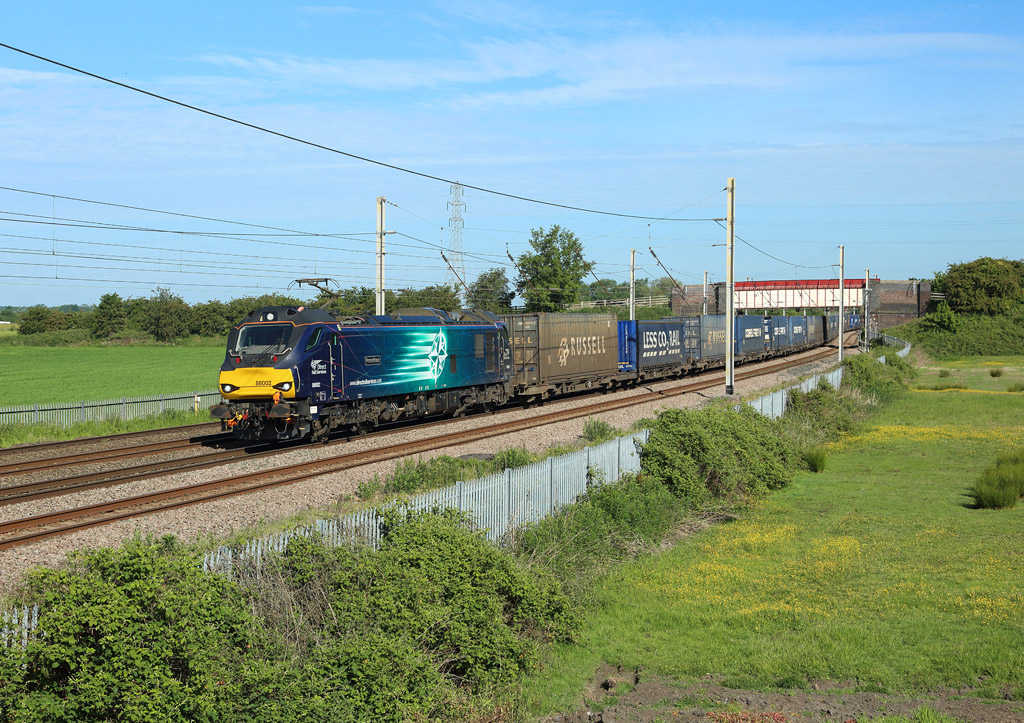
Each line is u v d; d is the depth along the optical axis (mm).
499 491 14570
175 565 8602
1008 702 8961
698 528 17703
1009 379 55188
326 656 8852
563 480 16625
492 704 9633
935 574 13547
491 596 11094
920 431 30625
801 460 24688
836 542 15773
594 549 14938
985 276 91188
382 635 9297
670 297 105312
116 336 107312
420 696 9055
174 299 111875
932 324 88750
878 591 12812
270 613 9625
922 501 19297
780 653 10602
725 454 20500
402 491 16891
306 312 23688
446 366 29312
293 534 10914
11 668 7125
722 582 13805
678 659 10836
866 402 37656
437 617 9977
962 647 10391
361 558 10711
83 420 28609
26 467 19922
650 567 14797
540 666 10867
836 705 9141
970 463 24344
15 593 9906
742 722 8766
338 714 8242
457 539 11719
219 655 8133
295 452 21906
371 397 25844
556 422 28297
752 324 60062
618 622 12352
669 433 20562
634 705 9500
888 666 10070
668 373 47094
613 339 40219
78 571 9117
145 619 7855
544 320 34469
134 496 16281
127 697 7188
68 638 7266
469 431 25781
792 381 42969
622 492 17547
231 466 19953
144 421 28766
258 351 22828
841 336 56781
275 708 7945
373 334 25734
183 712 7477
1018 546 14969
